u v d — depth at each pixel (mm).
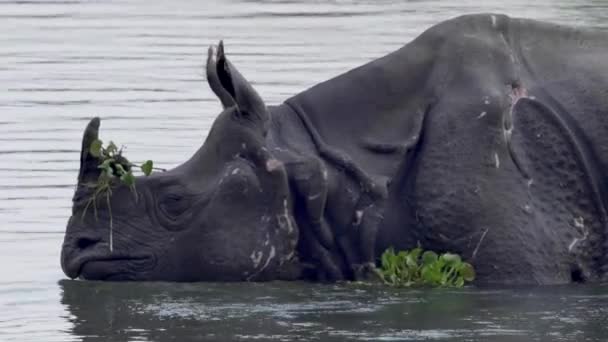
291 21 95500
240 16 98625
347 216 38938
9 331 34188
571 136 39781
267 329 34344
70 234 38781
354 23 93812
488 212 38562
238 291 37781
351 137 39438
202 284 38375
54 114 62625
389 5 105438
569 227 39344
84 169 38844
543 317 35562
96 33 89312
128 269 38562
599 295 37781
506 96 39344
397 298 37344
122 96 67125
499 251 38500
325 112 39719
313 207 38438
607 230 39688
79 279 38938
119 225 38594
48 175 51250
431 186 38750
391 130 39406
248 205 38312
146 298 37031
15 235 43750
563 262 39094
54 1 106875
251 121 38438
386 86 39625
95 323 34844
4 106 64562
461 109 39031
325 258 38875
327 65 74625
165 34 88875
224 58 38031
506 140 39062
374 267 38875
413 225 38906
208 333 33938
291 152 38938
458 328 34500
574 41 41375
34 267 40375
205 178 38625
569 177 39594
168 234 38500
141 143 55688
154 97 66812
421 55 39906
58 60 78188
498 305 36656
